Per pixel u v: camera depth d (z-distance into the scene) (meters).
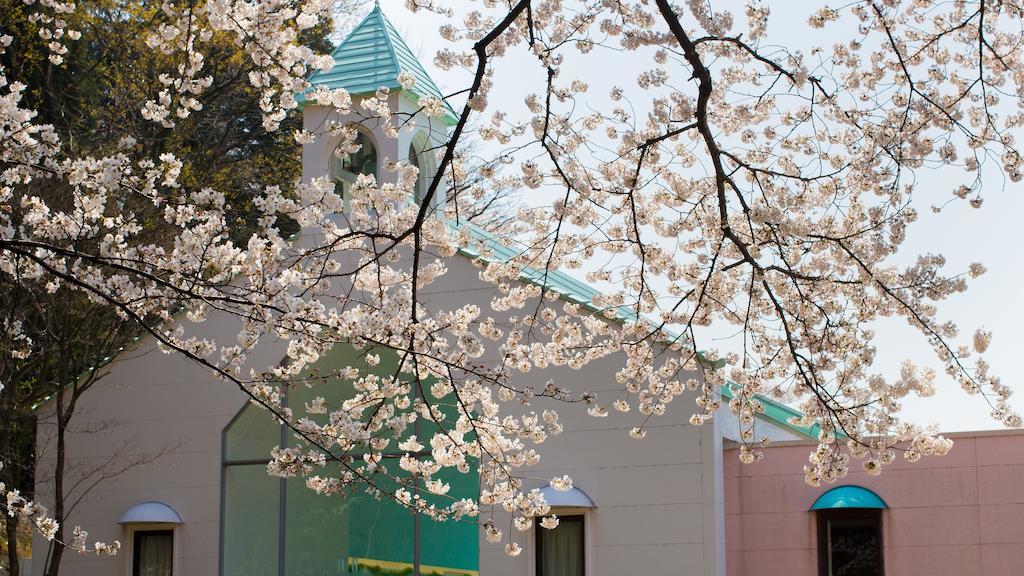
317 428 10.27
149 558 19.62
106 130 29.30
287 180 32.16
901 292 11.30
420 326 10.00
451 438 11.01
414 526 18.25
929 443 11.19
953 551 16.81
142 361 20.25
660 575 17.11
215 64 30.59
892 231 11.17
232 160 32.12
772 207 10.36
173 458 19.73
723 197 10.29
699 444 17.36
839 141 11.91
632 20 11.34
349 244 11.26
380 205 11.62
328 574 18.66
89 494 19.95
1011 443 16.89
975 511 16.84
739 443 18.34
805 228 10.98
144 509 19.38
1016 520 16.64
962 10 11.58
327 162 20.56
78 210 11.12
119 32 30.23
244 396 19.59
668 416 17.56
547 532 17.77
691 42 9.90
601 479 17.64
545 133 10.52
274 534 19.06
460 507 11.03
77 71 30.23
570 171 11.60
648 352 12.52
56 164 10.75
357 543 18.59
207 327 20.02
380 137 20.36
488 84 11.45
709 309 12.20
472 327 18.56
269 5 10.74
